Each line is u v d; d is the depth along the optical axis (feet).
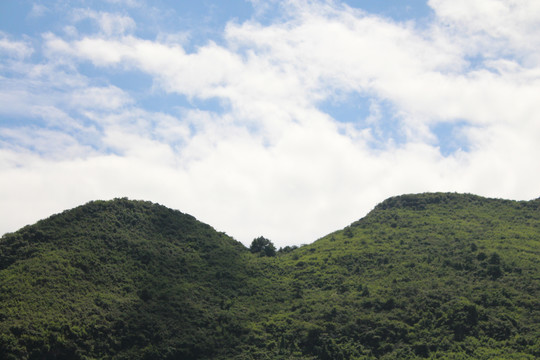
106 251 352.28
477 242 367.25
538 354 253.03
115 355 279.28
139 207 415.85
